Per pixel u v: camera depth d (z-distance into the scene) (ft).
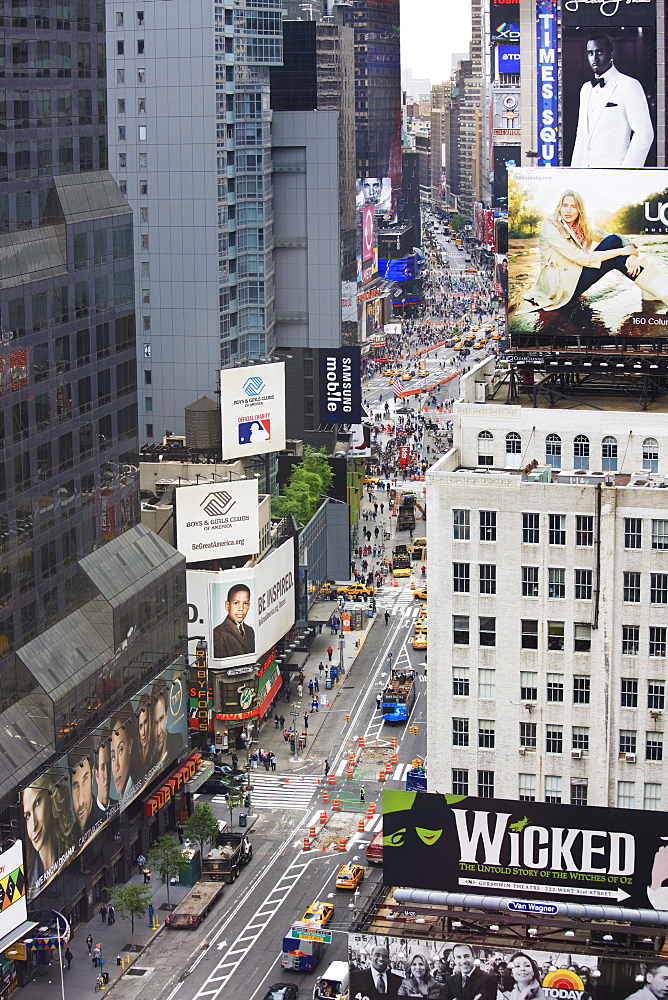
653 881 435.53
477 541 484.33
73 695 516.32
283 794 643.04
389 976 441.27
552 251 538.47
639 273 535.60
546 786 494.18
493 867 442.50
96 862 543.39
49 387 522.06
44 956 508.53
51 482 523.70
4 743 482.28
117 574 565.94
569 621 483.10
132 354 593.01
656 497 470.39
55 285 525.34
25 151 515.91
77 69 552.41
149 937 529.45
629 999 426.92
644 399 539.70
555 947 436.76
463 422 524.52
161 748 590.14
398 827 446.19
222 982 501.56
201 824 564.71
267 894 560.20
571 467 519.19
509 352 549.54
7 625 492.95
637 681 481.87
